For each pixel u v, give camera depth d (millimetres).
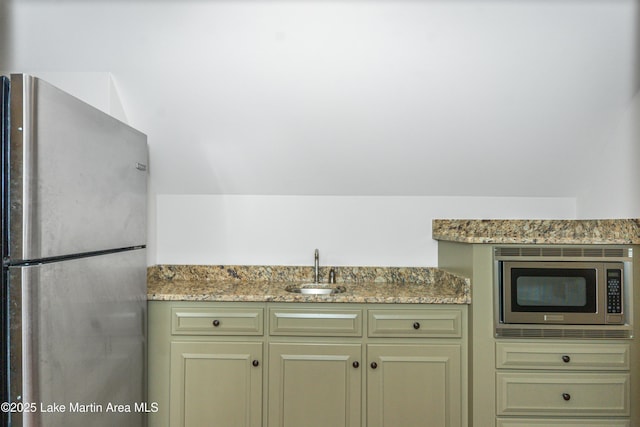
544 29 1894
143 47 1977
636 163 2145
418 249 2748
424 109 2203
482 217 2736
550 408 2074
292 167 2535
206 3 1815
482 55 1980
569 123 2270
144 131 2318
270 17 1859
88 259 1478
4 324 1196
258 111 2225
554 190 2688
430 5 1812
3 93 1198
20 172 1183
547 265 2084
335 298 2152
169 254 2756
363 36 1919
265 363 2170
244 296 2160
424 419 2143
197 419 2162
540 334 2082
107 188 1614
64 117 1332
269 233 2760
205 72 2070
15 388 1189
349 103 2184
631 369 2061
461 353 2152
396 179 2621
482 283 2098
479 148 2396
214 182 2656
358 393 2150
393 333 2156
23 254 1184
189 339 2180
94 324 1517
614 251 2074
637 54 1965
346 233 2752
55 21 1874
